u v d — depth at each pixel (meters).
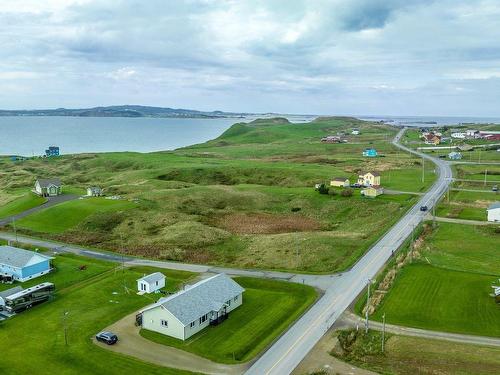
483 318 55.78
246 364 46.94
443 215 106.50
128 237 98.69
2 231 103.62
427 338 51.19
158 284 69.62
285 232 104.19
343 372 44.56
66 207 115.88
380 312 58.00
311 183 152.75
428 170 172.25
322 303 61.38
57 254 87.50
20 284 71.75
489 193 129.62
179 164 191.75
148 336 53.84
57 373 46.38
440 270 71.50
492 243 85.88
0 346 52.12
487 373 43.75
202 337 53.47
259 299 64.69
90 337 53.91
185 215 113.50
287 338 52.03
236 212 121.94
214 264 81.38
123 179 165.25
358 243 87.62
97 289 69.44
